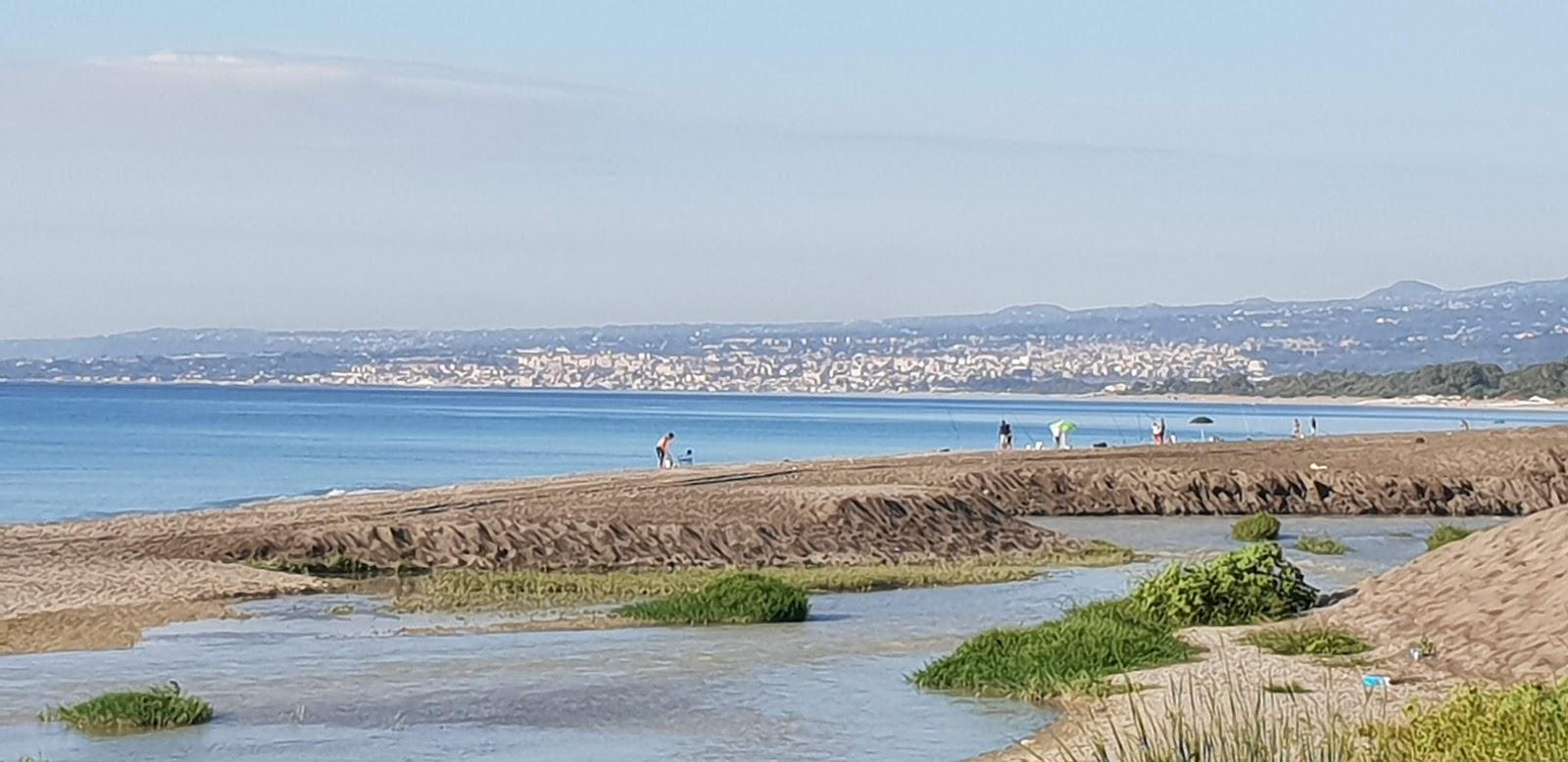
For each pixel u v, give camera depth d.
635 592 32.66
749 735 18.61
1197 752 13.57
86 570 33.97
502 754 17.80
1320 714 17.27
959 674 21.64
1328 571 37.38
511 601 31.38
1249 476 62.59
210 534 38.56
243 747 18.20
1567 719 12.08
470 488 52.91
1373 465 67.62
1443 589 23.69
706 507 42.47
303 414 184.38
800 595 28.89
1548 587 21.48
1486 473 67.31
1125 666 21.31
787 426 168.88
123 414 175.25
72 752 17.97
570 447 118.56
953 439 135.88
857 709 20.02
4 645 25.67
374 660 24.19
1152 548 45.91
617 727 19.16
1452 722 12.36
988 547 42.75
